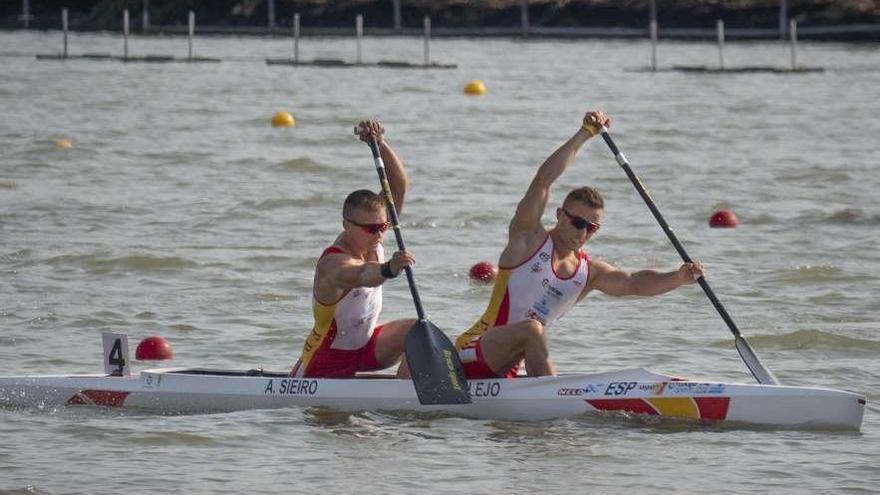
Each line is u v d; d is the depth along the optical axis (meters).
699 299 49.12
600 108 117.88
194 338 43.22
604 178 78.44
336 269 33.09
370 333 34.78
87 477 29.08
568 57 180.62
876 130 102.69
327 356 34.53
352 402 34.22
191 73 153.38
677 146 93.44
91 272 52.81
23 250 56.47
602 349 42.00
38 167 81.06
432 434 32.38
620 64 168.62
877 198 72.25
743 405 32.97
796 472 29.70
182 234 61.00
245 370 37.84
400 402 34.06
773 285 51.53
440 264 54.75
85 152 87.31
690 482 29.06
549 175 33.12
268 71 157.50
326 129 102.12
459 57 181.62
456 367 33.56
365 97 127.56
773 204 70.12
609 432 32.47
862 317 46.47
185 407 34.72
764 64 168.38
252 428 32.75
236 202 69.25
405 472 29.61
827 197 72.56
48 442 31.69
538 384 33.59
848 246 59.09
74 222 63.44
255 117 109.81
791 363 40.41
